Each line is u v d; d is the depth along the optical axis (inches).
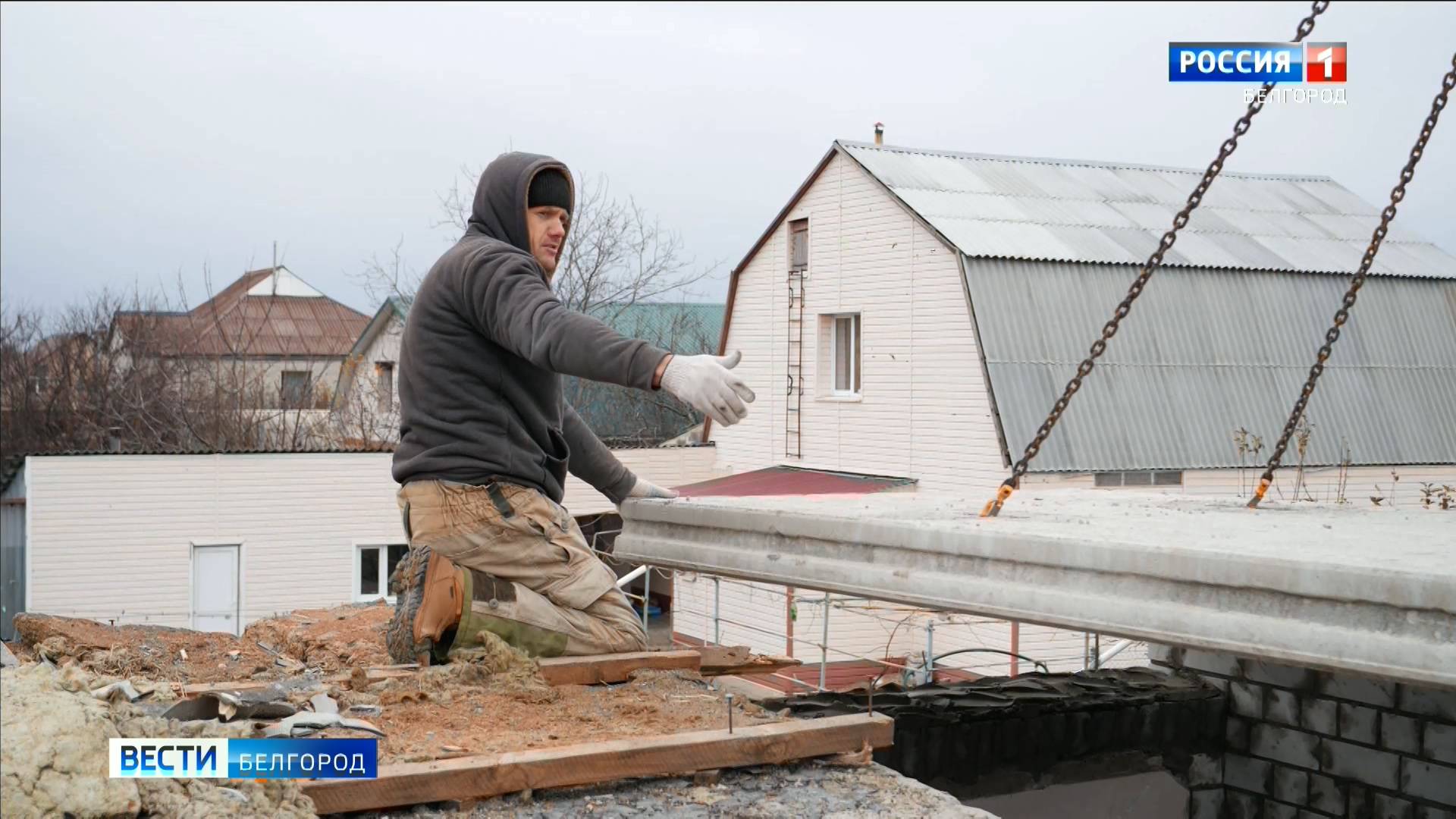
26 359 1178.6
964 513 169.0
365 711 147.3
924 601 143.5
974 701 218.4
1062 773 221.9
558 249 184.4
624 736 140.6
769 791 127.5
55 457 704.4
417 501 174.9
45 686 106.9
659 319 1108.5
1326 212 823.7
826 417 780.0
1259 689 233.5
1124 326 662.5
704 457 869.8
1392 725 211.2
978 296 647.1
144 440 1110.4
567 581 179.8
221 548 739.4
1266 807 232.1
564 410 195.6
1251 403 663.8
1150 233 732.7
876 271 735.7
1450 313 736.3
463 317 170.9
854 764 136.1
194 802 105.9
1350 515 181.8
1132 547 125.3
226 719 136.3
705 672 191.5
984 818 120.6
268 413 1151.0
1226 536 137.2
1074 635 595.2
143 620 723.4
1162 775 232.1
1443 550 122.2
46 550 706.2
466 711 150.6
